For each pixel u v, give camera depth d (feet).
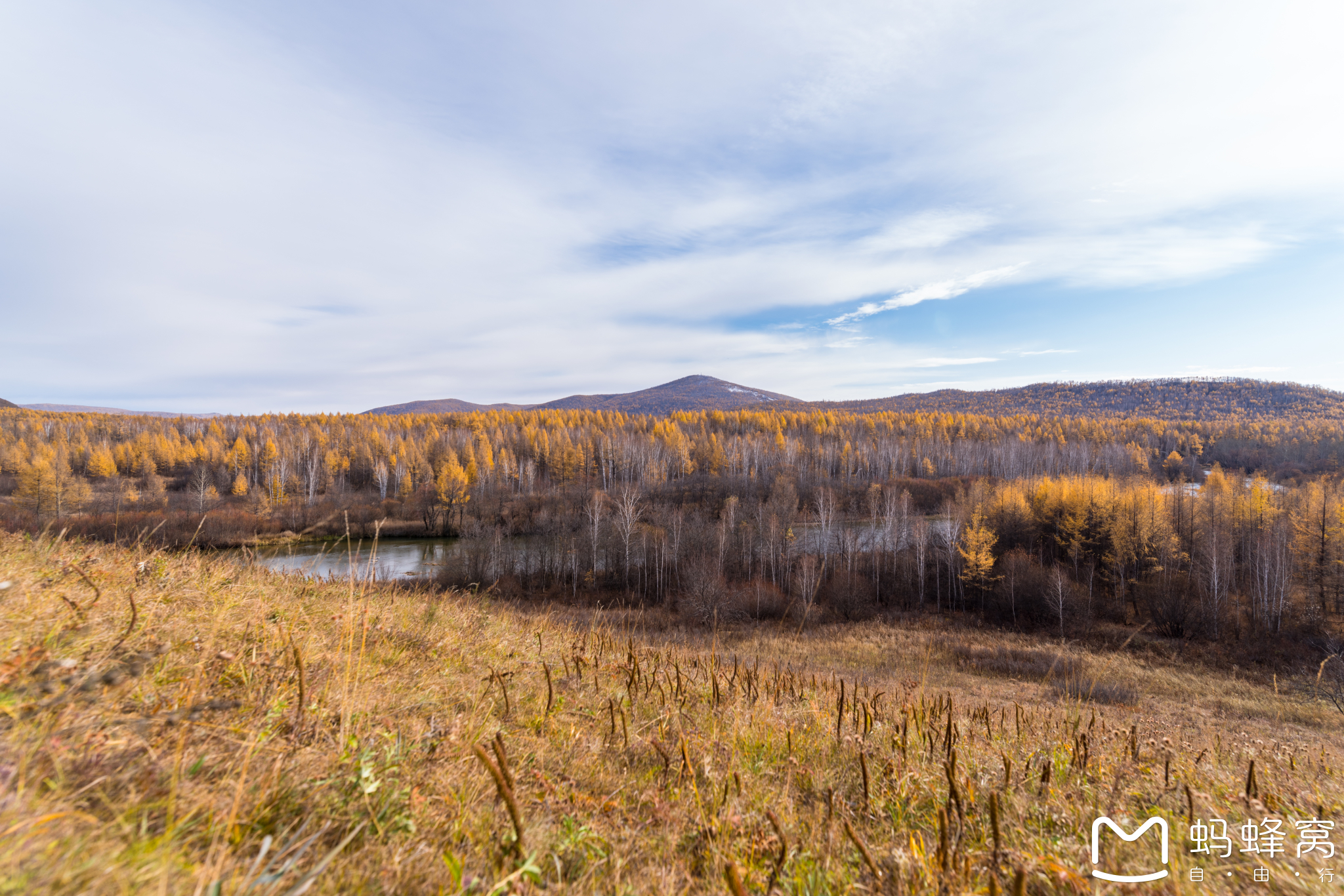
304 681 11.94
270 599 19.43
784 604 118.93
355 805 7.82
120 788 6.94
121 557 19.65
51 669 8.55
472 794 9.10
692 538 142.82
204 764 7.82
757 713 17.08
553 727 13.83
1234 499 150.30
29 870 5.09
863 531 191.21
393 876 6.63
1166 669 87.25
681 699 17.97
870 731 17.08
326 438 338.54
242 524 71.61
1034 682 70.74
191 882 5.57
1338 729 51.96
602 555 143.95
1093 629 115.24
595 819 9.37
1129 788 13.39
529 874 6.80
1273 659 93.91
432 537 171.12
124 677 9.25
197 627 13.70
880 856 9.00
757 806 10.44
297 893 5.57
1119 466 322.55
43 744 7.02
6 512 104.32
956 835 9.71
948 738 14.37
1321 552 123.65
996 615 127.13
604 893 7.36
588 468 297.12
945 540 151.12
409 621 21.81
